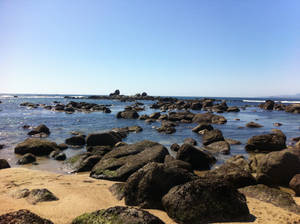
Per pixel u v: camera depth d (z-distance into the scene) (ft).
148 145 38.91
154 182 19.77
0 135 61.93
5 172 28.91
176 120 103.24
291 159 28.22
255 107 216.33
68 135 64.64
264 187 23.66
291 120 104.99
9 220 12.23
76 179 28.12
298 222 16.75
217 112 152.05
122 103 254.88
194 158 36.47
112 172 29.86
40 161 39.32
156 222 13.74
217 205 16.96
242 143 55.57
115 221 13.62
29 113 125.70
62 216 15.98
